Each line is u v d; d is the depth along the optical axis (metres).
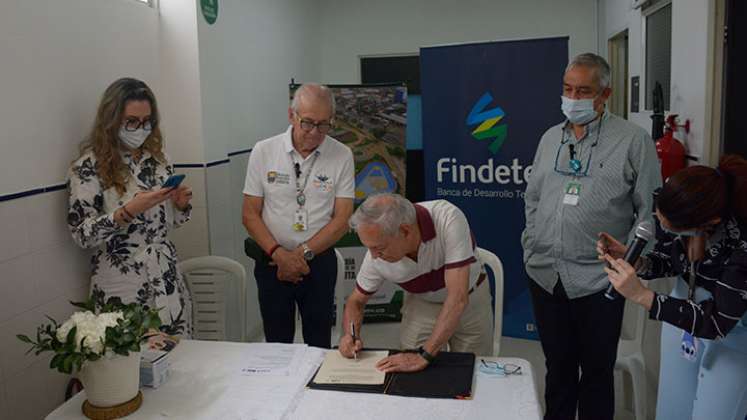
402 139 4.08
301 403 1.56
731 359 1.67
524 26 5.77
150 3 3.16
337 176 2.51
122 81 2.33
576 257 2.32
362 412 1.51
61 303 2.42
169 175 2.51
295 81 5.20
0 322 2.10
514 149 3.66
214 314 3.04
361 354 1.84
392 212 1.73
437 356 1.82
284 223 2.49
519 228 3.76
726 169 1.59
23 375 2.21
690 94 3.01
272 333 2.60
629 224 2.31
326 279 2.56
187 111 3.30
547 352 2.50
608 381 2.36
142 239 2.40
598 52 5.67
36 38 2.27
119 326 1.48
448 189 3.86
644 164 2.19
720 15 2.72
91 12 2.62
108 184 2.33
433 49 3.71
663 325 1.96
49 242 2.35
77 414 1.56
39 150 2.29
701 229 1.60
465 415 1.48
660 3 3.65
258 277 2.56
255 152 2.52
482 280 2.22
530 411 1.50
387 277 2.01
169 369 1.77
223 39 3.62
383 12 5.96
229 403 1.57
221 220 3.60
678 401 1.90
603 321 2.30
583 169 2.29
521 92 3.58
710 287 1.68
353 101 4.01
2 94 2.11
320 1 5.99
